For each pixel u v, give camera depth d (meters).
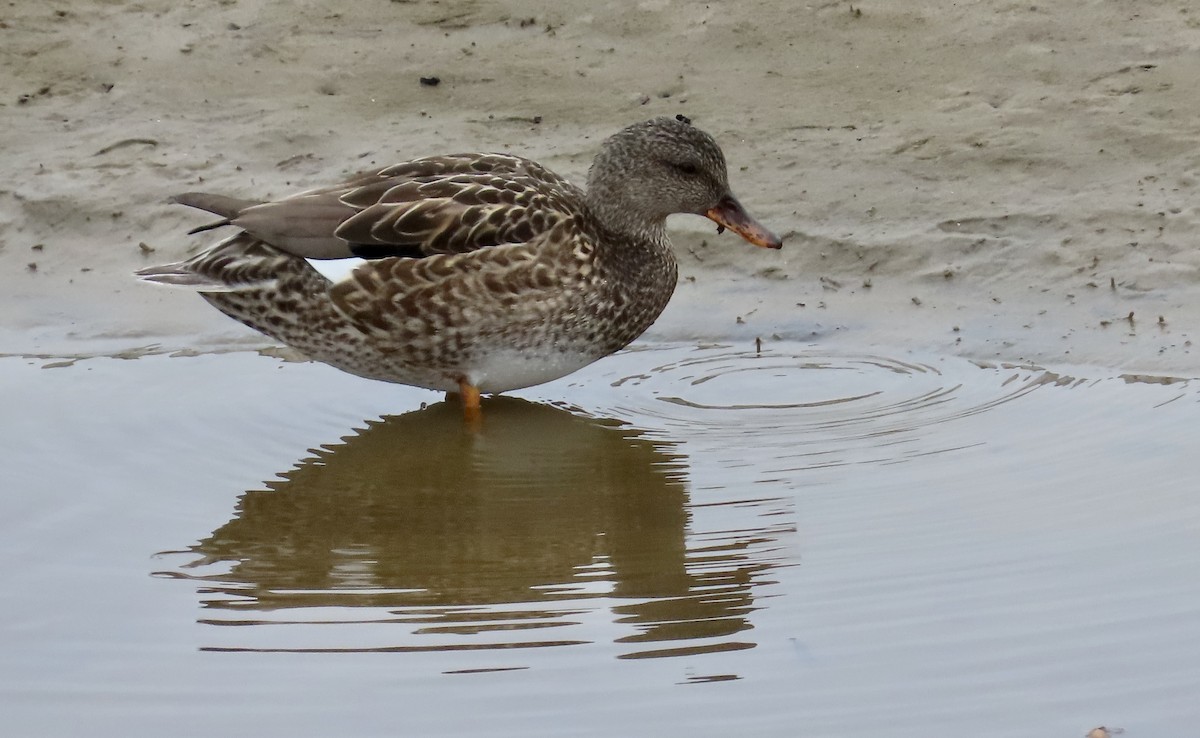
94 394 12.71
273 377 13.09
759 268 14.31
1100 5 17.12
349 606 9.37
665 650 8.73
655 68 16.95
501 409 12.47
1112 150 14.95
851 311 13.61
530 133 16.11
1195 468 10.51
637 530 10.23
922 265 13.97
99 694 8.50
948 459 10.94
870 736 7.93
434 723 8.12
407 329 11.85
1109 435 11.14
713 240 14.65
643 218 12.44
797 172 15.22
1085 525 9.84
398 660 8.71
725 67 16.88
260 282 11.89
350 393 12.79
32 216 15.55
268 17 18.30
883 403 12.01
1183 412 11.41
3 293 14.63
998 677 8.36
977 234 14.16
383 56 17.52
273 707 8.32
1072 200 14.38
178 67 17.56
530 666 8.62
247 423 12.16
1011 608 8.97
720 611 9.09
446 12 18.19
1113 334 12.70
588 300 12.09
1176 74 15.84
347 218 11.75
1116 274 13.41
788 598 9.22
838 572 9.48
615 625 9.02
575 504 10.69
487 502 10.78
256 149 16.20
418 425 12.18
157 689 8.52
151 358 13.52
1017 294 13.45
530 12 18.08
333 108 16.78
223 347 13.75
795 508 10.35
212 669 8.69
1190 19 16.72
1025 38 16.72
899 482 10.63
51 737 8.16
